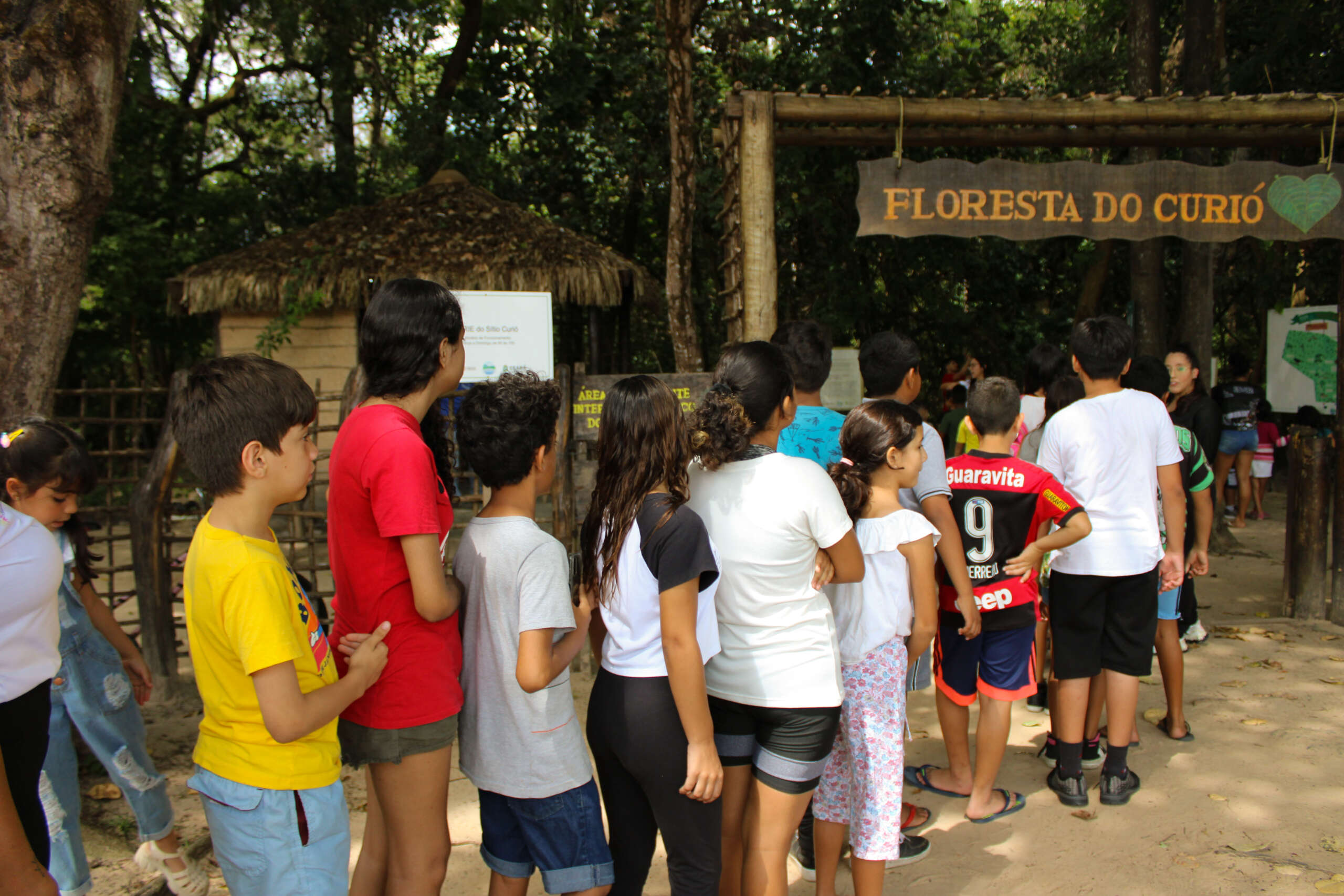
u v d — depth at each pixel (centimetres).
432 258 1010
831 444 310
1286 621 611
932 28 1262
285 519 716
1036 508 336
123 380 1514
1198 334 928
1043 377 476
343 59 1419
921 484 322
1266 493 1185
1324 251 1153
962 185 498
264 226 1452
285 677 184
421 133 1312
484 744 225
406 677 214
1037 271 1471
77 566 277
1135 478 355
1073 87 1271
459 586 226
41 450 251
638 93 1311
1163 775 390
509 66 1399
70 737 269
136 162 1331
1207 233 509
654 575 216
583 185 1431
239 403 189
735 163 521
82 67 364
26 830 196
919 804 371
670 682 212
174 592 505
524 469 224
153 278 1278
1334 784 379
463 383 563
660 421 221
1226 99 503
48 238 361
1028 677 348
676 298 763
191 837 340
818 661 239
